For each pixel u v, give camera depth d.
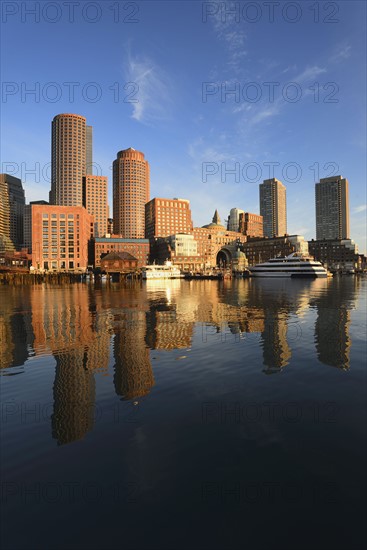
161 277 159.12
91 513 5.91
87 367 14.34
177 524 5.64
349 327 23.12
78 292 70.81
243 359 15.34
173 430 8.80
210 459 7.46
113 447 8.00
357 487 6.50
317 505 6.04
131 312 33.09
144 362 15.00
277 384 12.09
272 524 5.63
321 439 8.25
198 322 26.02
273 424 9.05
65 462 7.41
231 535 5.40
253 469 7.09
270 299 47.09
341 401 10.52
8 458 7.59
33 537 5.41
